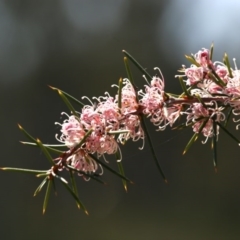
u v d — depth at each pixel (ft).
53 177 3.44
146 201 9.24
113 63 10.39
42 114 10.06
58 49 10.59
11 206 9.34
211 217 9.31
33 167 9.60
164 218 9.26
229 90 3.52
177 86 9.87
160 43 10.43
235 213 9.33
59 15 10.80
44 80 10.36
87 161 3.47
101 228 9.15
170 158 9.36
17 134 9.87
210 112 3.53
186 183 9.42
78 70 10.42
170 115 3.54
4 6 10.84
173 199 9.34
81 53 10.52
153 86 3.53
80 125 3.47
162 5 10.64
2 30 10.63
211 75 3.51
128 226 9.21
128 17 10.61
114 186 9.21
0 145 9.71
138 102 3.51
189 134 9.28
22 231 9.20
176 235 9.25
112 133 3.45
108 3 10.70
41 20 10.82
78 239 9.13
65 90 10.34
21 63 10.44
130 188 9.22
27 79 10.34
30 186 9.39
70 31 10.69
